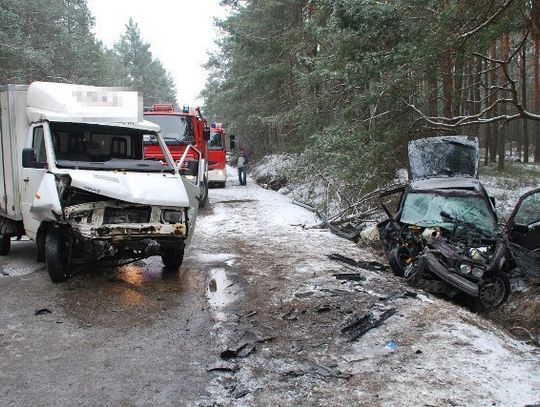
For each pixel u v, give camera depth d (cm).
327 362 494
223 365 481
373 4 1170
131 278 771
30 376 454
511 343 577
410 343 539
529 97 3762
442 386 444
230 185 2559
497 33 1120
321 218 1387
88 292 694
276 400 420
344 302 671
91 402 411
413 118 1384
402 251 876
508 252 827
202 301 671
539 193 899
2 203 872
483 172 2447
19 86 813
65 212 661
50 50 3247
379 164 1383
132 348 518
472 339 550
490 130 2927
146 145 855
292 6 2458
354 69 1238
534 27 1074
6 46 2772
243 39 2656
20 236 915
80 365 477
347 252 1014
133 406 406
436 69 1212
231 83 3469
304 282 771
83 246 696
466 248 818
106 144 825
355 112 1479
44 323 582
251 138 4006
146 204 683
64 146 786
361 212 1386
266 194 2075
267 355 508
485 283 771
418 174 1162
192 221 773
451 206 927
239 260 915
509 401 420
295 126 2300
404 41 1170
